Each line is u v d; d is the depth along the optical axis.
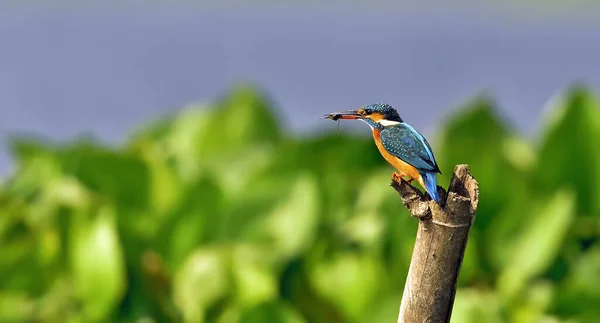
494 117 13.59
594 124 12.55
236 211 12.05
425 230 6.41
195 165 14.08
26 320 11.79
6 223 12.66
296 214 11.93
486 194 12.03
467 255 11.77
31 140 15.04
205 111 15.72
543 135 13.26
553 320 11.18
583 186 12.68
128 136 16.03
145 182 12.98
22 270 12.05
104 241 11.31
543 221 11.59
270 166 13.28
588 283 11.16
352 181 12.89
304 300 11.59
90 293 11.41
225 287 11.19
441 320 6.47
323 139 13.45
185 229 11.96
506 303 11.34
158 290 11.72
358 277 11.42
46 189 13.41
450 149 12.24
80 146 13.64
